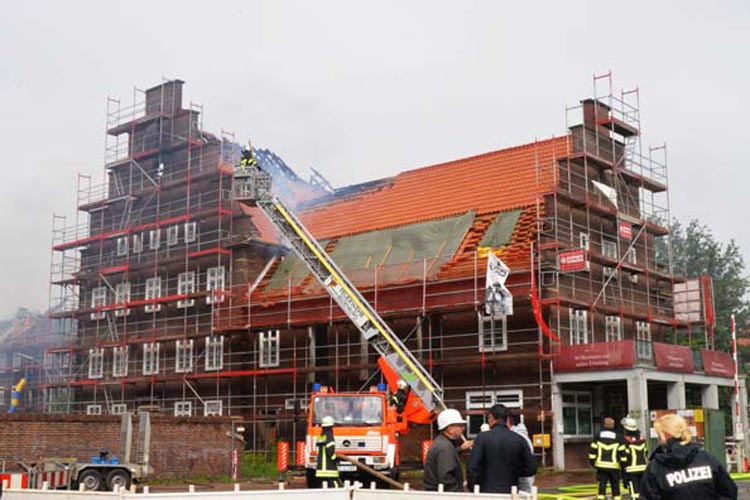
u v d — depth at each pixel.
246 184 37.75
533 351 37.28
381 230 45.66
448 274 39.66
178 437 31.30
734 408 40.97
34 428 28.05
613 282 42.50
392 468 25.14
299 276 46.31
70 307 57.84
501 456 10.52
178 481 30.36
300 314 44.66
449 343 39.72
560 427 36.16
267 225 48.94
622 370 34.78
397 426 27.55
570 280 39.31
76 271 57.09
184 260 50.66
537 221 38.75
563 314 38.31
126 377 51.62
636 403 34.25
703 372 39.12
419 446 33.50
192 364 49.03
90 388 53.81
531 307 37.59
